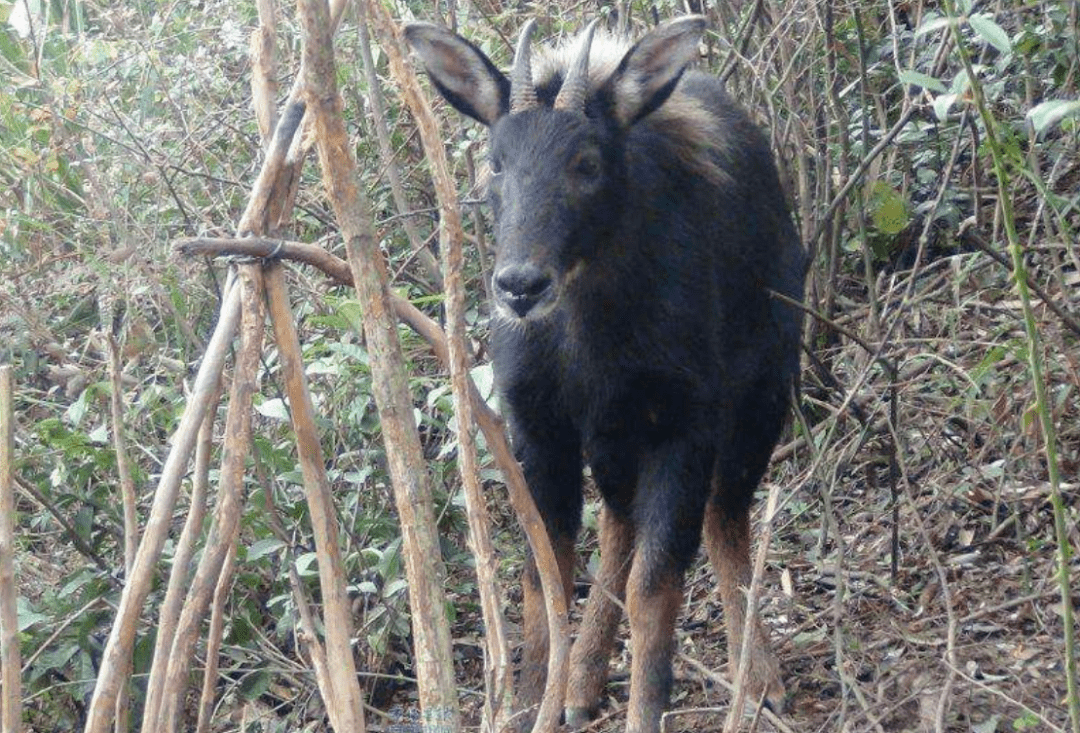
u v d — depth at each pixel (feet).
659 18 44.65
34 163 38.81
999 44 21.77
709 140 31.78
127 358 37.47
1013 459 35.01
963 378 37.86
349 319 30.60
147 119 42.78
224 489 21.58
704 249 30.35
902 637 31.40
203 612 21.68
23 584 33.50
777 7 44.04
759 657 30.81
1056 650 30.53
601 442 30.58
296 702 31.86
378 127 32.07
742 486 32.86
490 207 29.63
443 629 20.24
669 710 29.55
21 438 36.04
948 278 41.91
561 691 23.25
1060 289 36.81
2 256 40.45
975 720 28.60
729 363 31.76
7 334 39.32
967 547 35.83
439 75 29.63
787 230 35.37
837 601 29.25
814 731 29.53
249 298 21.54
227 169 40.86
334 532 22.16
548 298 27.12
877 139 44.01
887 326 40.11
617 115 28.66
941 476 37.11
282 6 43.42
